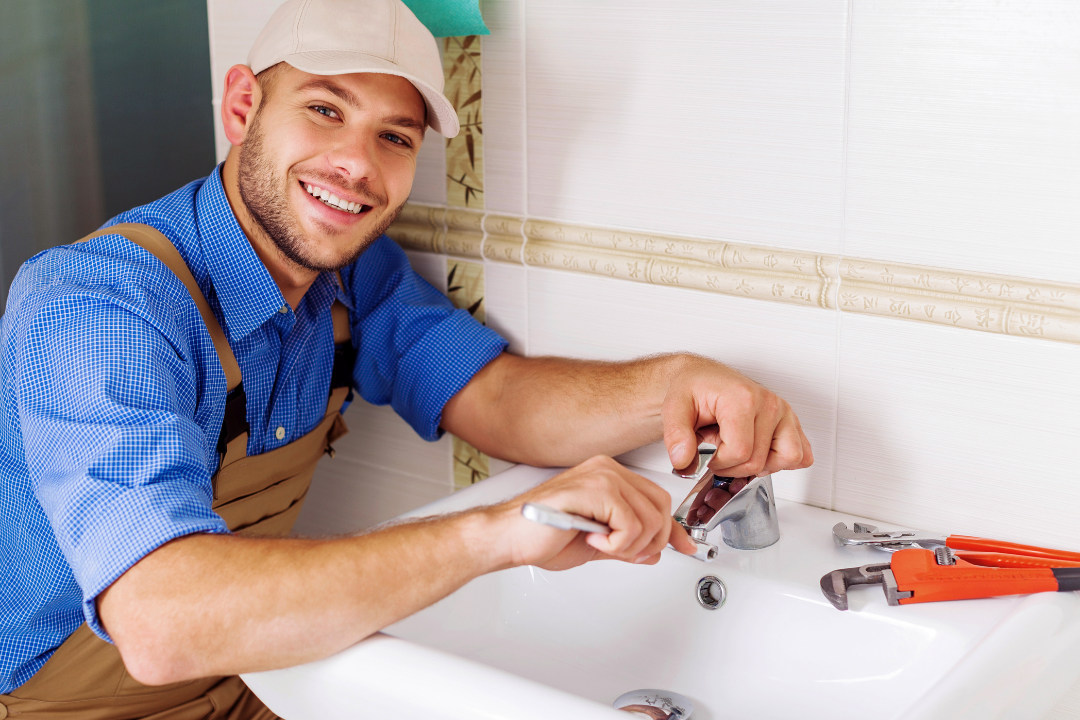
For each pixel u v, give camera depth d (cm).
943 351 91
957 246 88
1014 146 83
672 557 93
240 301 105
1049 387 86
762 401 90
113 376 84
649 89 102
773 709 84
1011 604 80
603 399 104
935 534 93
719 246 101
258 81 105
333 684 72
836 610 83
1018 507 90
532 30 109
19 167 136
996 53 82
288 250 104
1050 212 83
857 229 93
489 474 126
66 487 78
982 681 67
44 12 135
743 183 98
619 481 76
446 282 126
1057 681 75
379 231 108
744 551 93
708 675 89
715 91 98
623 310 110
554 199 113
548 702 64
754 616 88
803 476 103
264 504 114
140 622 72
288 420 114
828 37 90
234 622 71
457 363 117
